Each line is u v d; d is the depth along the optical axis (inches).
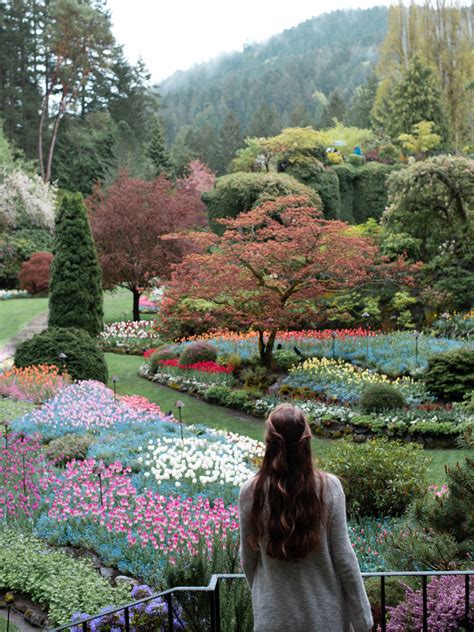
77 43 2086.6
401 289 875.4
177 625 202.5
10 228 1595.7
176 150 2370.8
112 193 1074.1
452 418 497.7
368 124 2402.8
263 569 105.1
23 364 650.2
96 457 408.8
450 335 783.7
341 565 102.3
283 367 669.3
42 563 284.2
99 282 864.9
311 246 621.3
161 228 1005.2
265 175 1172.5
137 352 884.0
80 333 685.3
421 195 880.9
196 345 719.7
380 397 530.0
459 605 162.4
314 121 3137.3
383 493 331.0
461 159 867.4
